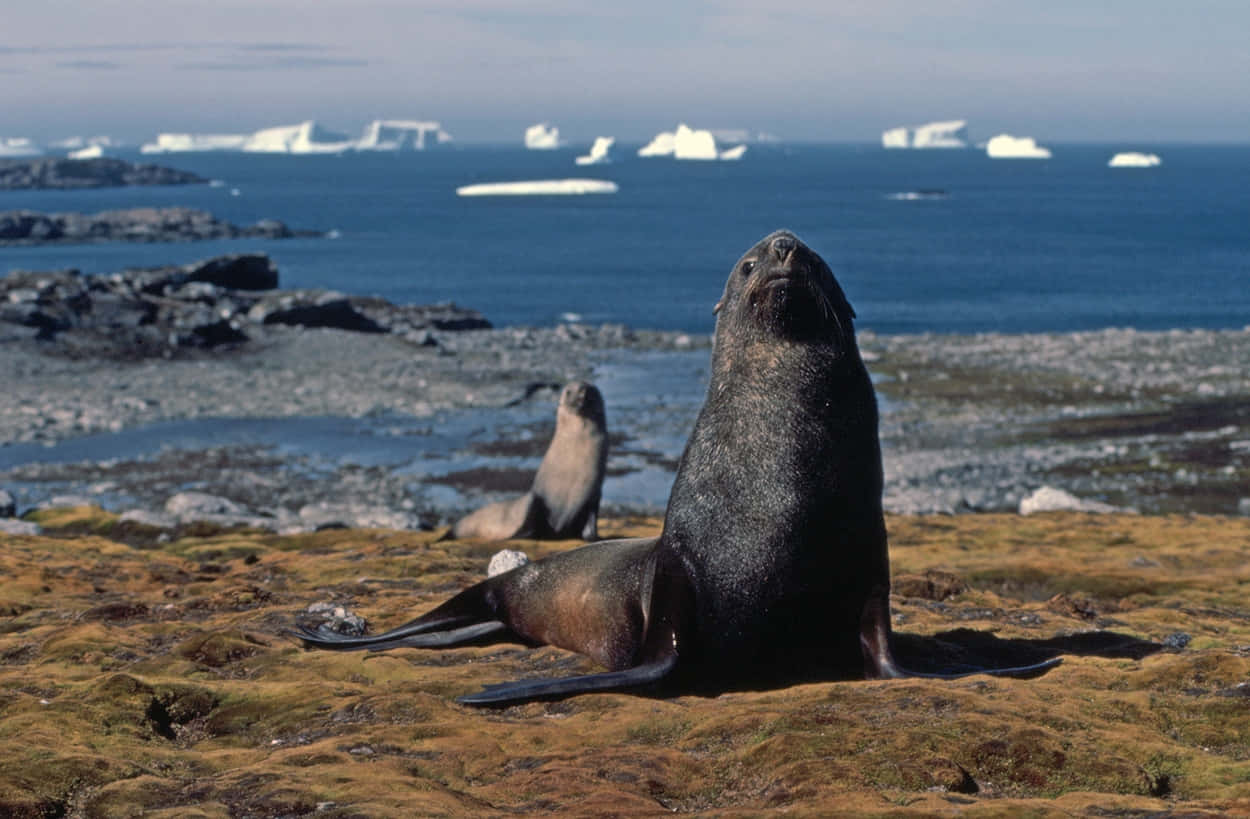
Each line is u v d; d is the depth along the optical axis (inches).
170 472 1599.4
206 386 2244.1
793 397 295.1
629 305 3966.5
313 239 6663.4
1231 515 1334.9
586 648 348.8
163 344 2610.7
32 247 5944.9
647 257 5639.8
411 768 248.5
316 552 662.5
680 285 4525.1
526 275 4879.4
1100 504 1048.8
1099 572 613.3
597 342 2891.2
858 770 231.8
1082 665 319.6
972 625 410.3
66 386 2220.7
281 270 5029.5
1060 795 228.4
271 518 1003.3
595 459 727.1
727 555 296.4
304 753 260.5
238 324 2856.8
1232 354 2377.0
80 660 361.1
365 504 1418.6
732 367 305.7
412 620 407.5
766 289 290.7
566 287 4463.6
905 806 210.4
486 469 1615.4
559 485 730.8
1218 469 1533.0
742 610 297.3
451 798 225.6
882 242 6200.8
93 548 709.3
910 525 843.4
